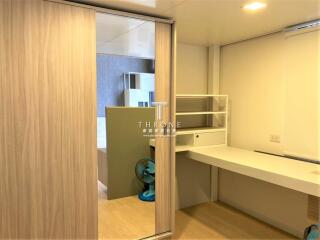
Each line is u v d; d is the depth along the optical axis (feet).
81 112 7.43
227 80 12.37
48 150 7.02
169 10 7.83
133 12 8.00
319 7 7.49
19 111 6.63
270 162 9.06
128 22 8.22
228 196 12.53
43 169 6.98
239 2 7.12
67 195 7.34
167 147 9.19
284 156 9.96
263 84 10.73
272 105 10.41
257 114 11.04
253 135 11.26
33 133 6.82
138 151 9.35
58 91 7.07
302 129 9.35
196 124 12.64
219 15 8.24
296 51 9.40
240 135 11.87
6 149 6.53
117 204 8.87
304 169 8.16
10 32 6.42
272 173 7.91
